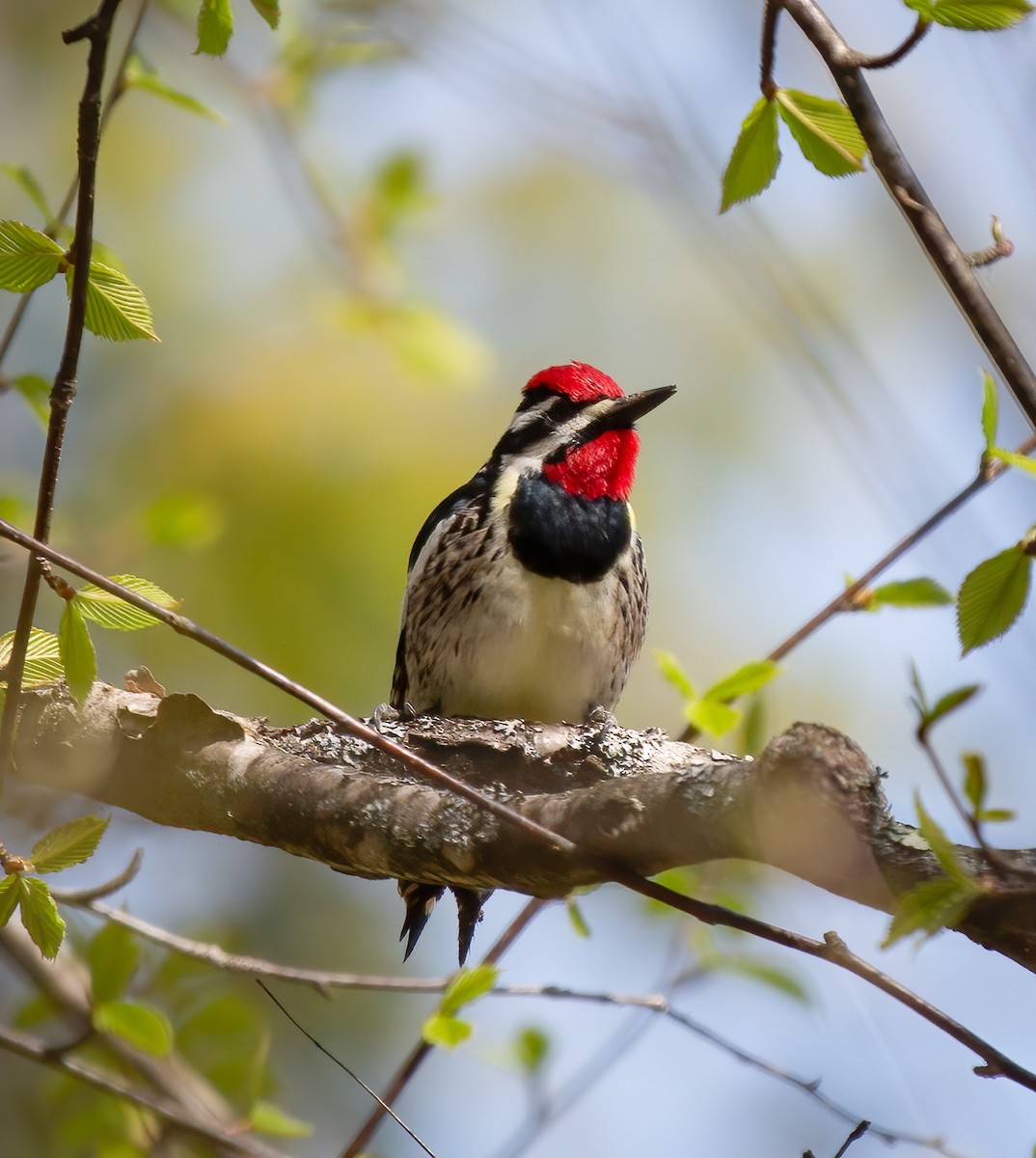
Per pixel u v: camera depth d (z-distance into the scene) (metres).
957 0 5.63
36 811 10.17
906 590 8.88
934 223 5.85
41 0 15.11
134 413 14.30
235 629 13.29
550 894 6.73
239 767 7.49
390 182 12.33
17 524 11.37
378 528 13.66
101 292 6.29
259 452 13.86
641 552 11.07
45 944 6.26
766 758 5.63
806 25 5.98
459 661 10.64
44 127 14.92
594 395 11.08
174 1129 9.51
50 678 6.89
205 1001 9.95
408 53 12.03
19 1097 12.23
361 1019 13.27
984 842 5.13
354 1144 8.70
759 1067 8.62
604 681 10.78
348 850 7.15
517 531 10.52
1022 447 8.62
